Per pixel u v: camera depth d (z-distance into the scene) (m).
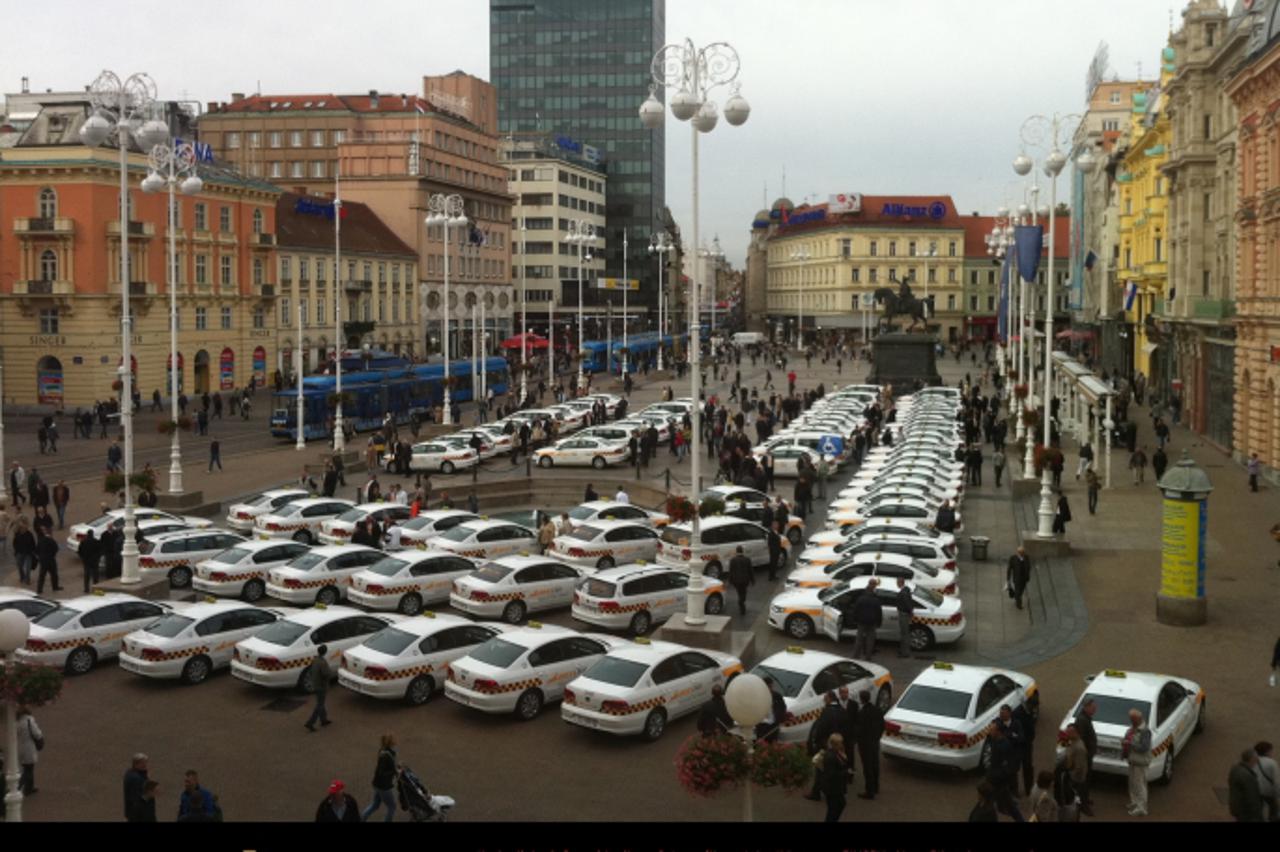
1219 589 30.98
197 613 25.12
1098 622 28.25
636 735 21.03
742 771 14.73
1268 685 23.52
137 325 82.50
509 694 21.91
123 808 18.05
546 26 181.88
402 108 134.50
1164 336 72.25
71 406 79.69
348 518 37.69
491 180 145.00
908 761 19.95
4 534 37.94
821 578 29.36
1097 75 124.62
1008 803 16.88
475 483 49.72
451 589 30.12
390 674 22.72
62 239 78.50
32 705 16.75
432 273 128.38
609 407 73.69
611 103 181.75
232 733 21.58
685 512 26.17
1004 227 92.81
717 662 22.42
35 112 110.00
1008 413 71.50
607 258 184.00
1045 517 35.72
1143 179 82.19
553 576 30.09
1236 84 49.56
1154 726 18.39
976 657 25.98
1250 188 49.41
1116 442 58.59
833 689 20.52
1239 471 50.06
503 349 138.75
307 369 105.19
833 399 73.50
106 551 32.81
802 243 180.75
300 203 109.75
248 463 57.34
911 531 32.62
